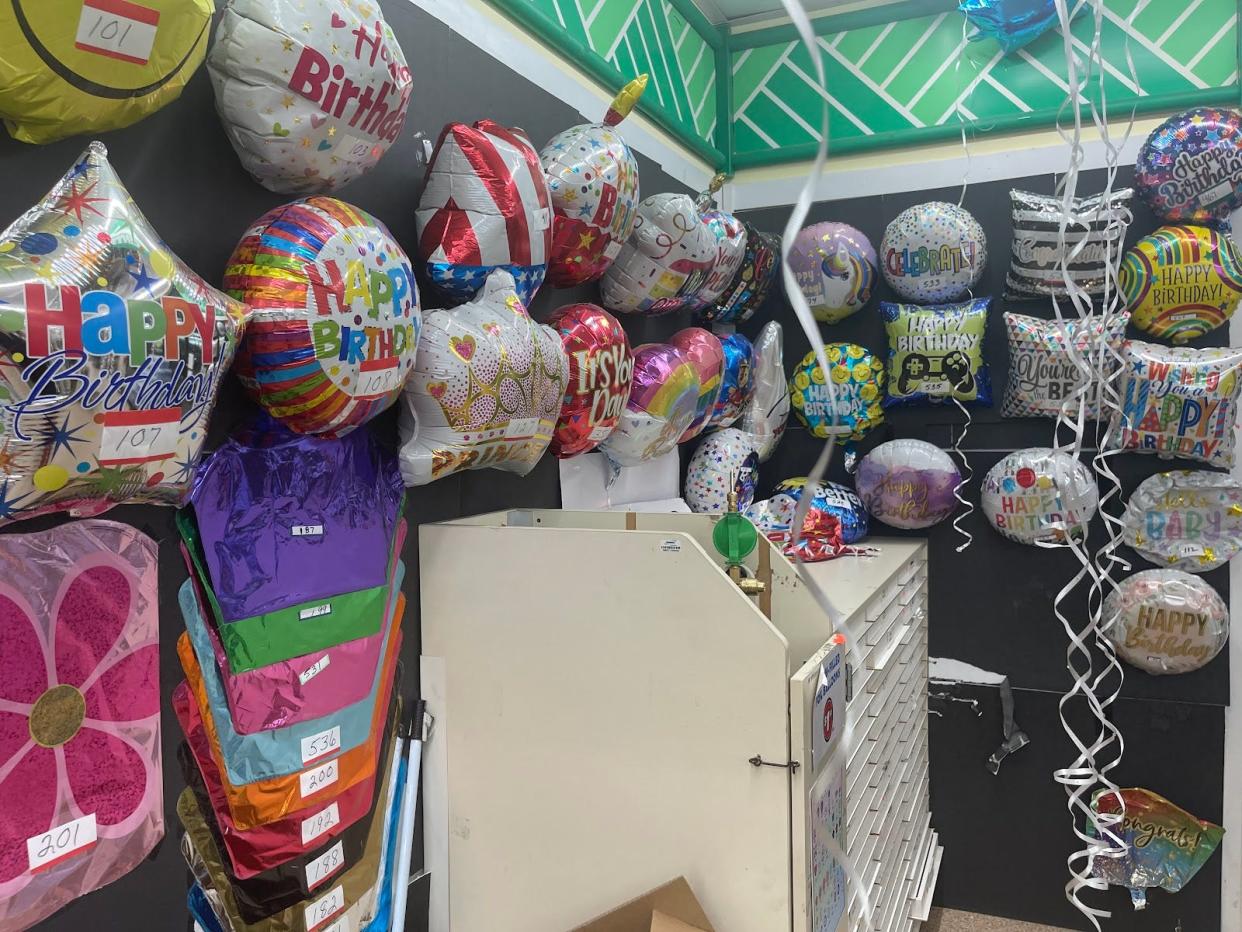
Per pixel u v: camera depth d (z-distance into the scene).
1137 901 2.39
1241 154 2.11
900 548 2.36
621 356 1.64
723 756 1.21
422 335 1.22
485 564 1.36
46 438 0.72
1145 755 2.40
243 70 0.94
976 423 2.53
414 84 1.41
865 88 2.64
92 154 0.81
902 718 2.08
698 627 1.22
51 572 0.88
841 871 1.39
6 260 0.71
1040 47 2.44
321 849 1.16
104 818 0.92
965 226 2.38
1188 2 2.31
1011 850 2.54
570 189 1.52
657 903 1.21
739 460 2.28
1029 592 2.50
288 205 1.03
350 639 1.18
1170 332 2.26
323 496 1.15
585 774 1.30
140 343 0.77
